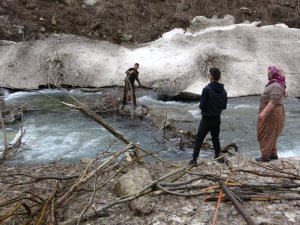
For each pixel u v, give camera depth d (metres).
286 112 11.30
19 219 4.23
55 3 16.47
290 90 13.72
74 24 16.08
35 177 4.94
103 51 15.09
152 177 5.36
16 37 15.28
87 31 16.02
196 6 17.22
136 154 6.05
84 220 4.16
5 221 4.19
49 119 10.22
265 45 15.09
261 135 6.15
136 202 4.33
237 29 15.48
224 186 4.47
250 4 17.44
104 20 16.36
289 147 8.25
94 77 14.04
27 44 14.73
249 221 3.76
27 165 6.92
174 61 14.53
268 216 4.18
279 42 15.16
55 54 14.40
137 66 11.44
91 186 5.08
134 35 16.22
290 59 14.70
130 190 4.61
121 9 16.83
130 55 15.09
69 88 13.89
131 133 9.19
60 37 15.38
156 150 8.01
